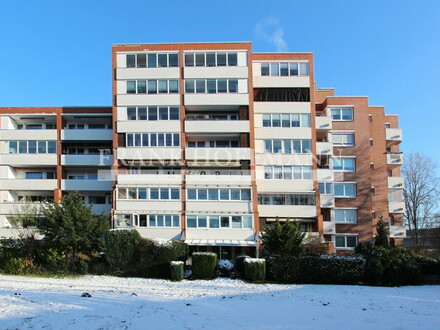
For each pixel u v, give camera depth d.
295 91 42.25
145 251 29.84
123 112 39.28
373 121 46.72
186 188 37.66
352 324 14.15
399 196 45.81
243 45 40.25
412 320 15.00
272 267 28.09
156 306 16.27
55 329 11.99
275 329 13.12
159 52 40.12
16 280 25.31
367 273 27.39
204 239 36.28
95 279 27.62
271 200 39.59
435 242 51.22
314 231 39.19
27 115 42.66
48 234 29.75
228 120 39.22
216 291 22.97
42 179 41.56
